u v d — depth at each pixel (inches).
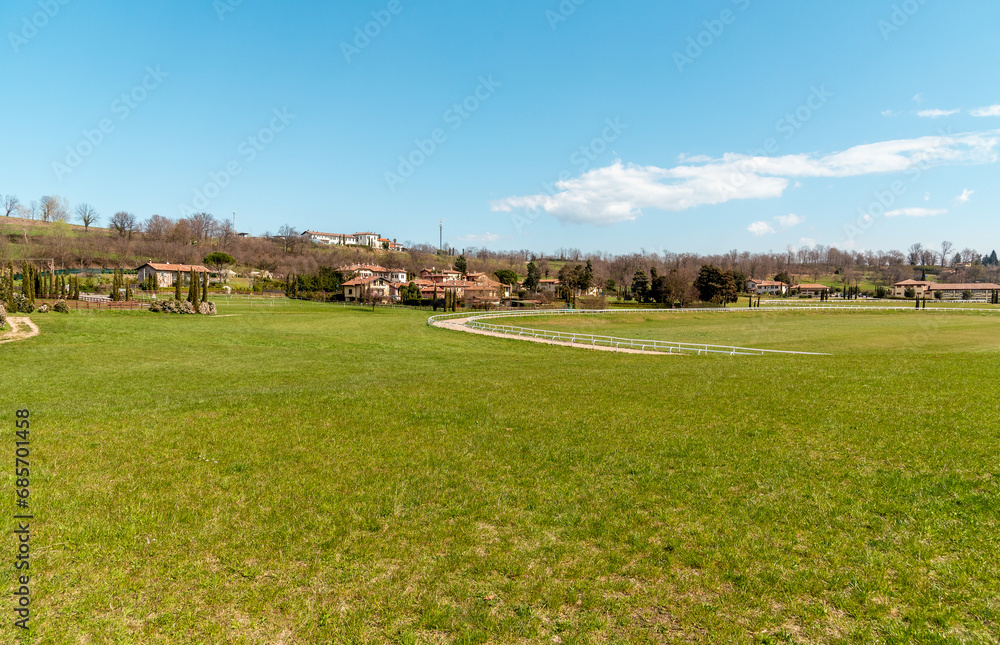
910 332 2383.1
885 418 585.9
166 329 1967.3
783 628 249.8
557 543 327.6
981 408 614.9
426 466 462.3
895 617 254.8
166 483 410.9
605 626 252.1
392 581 287.3
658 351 1727.4
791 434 542.9
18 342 1443.2
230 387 893.2
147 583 279.6
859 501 377.1
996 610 253.8
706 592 278.2
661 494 399.5
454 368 1172.5
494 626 251.8
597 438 543.8
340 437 548.1
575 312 3528.5
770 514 361.7
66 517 345.1
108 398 756.0
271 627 250.7
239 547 318.7
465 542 328.8
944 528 333.4
